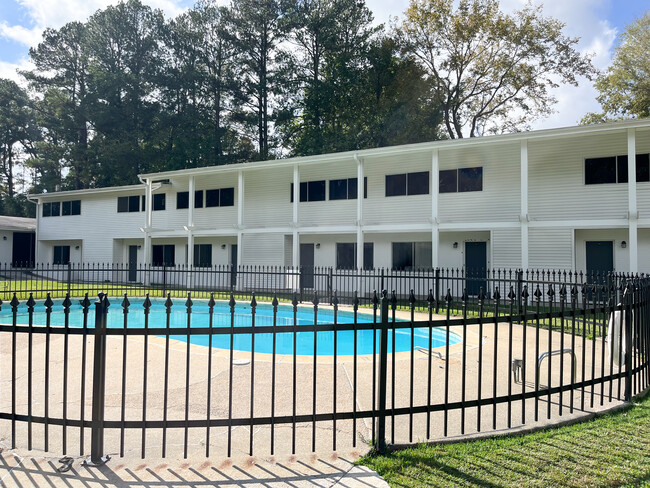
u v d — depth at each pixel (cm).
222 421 325
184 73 3669
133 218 2567
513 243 1599
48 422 326
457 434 378
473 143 1488
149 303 319
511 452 339
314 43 3669
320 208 2042
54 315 1385
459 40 3120
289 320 1312
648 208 1427
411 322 353
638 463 322
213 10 3856
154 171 3700
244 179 2245
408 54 3275
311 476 302
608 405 446
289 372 588
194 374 575
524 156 1436
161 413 432
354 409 341
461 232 1786
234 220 2266
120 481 294
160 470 310
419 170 1827
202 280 2348
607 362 655
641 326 508
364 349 951
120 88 3569
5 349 724
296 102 3600
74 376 564
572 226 1397
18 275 2873
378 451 338
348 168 1986
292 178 2122
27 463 315
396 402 469
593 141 1509
